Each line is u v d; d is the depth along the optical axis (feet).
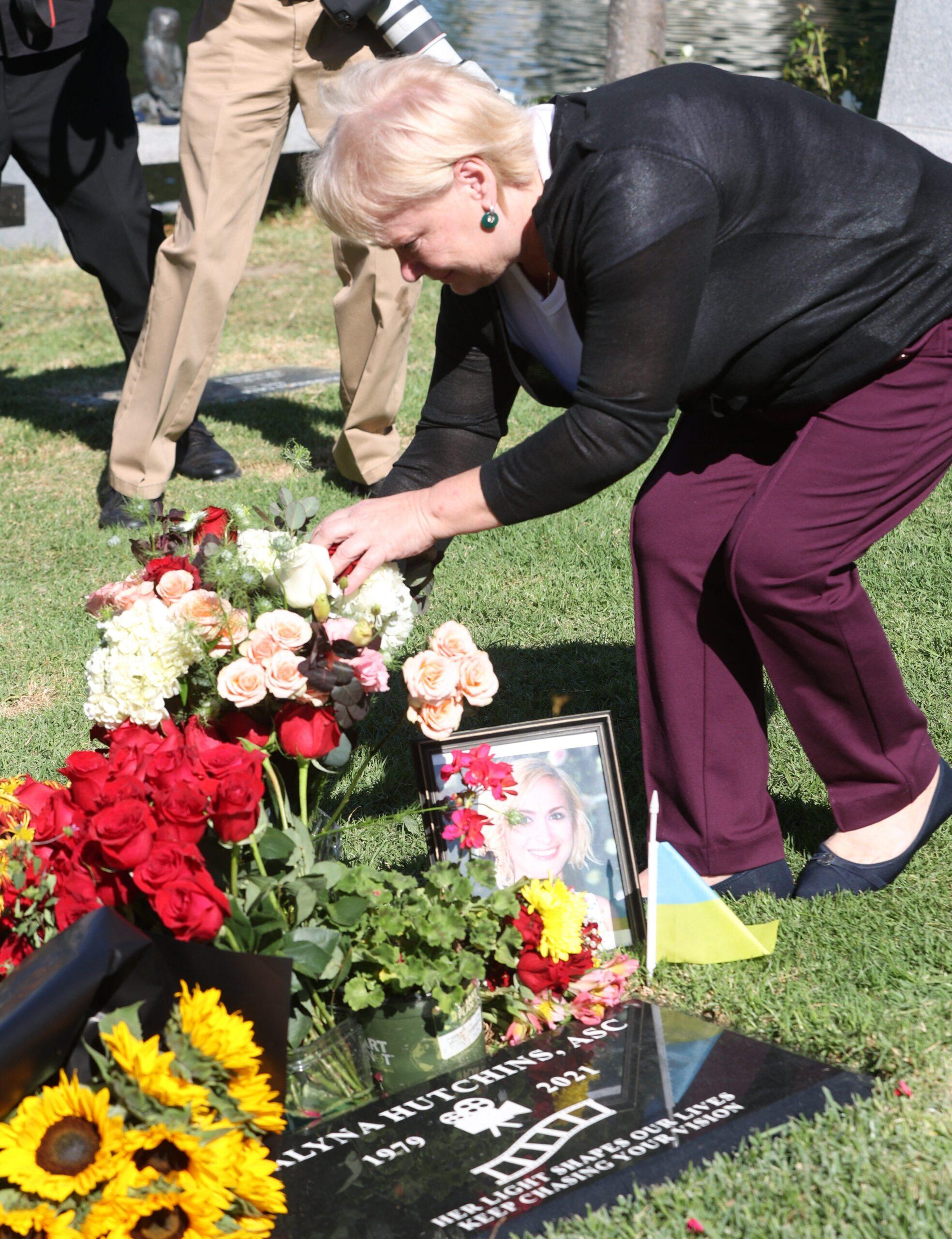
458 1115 6.39
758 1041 6.91
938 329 7.61
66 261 33.22
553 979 7.10
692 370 7.36
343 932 6.70
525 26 61.21
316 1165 6.08
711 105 6.85
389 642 7.22
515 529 15.30
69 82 16.40
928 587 13.01
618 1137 6.21
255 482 17.44
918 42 21.39
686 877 7.70
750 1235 5.59
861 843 8.59
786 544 7.71
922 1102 6.40
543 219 6.72
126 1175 5.26
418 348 23.09
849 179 7.22
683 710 8.38
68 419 20.94
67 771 6.19
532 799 8.03
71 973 5.51
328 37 15.15
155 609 6.82
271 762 7.30
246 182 15.52
